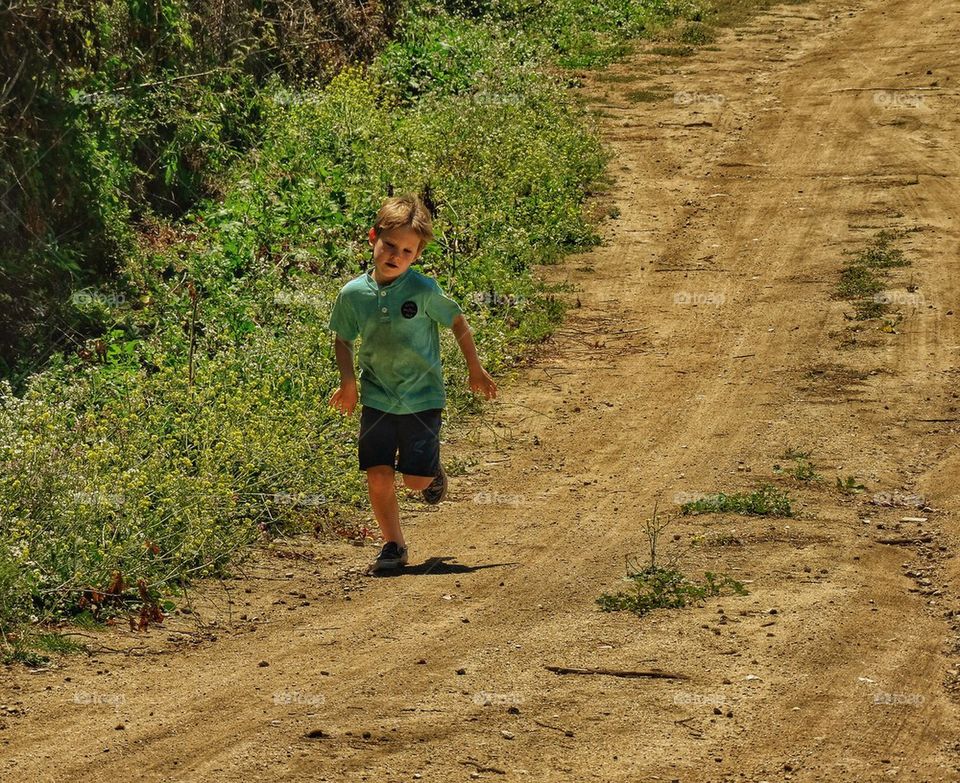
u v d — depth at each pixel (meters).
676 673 7.21
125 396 11.74
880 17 39.03
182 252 17.30
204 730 6.38
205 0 21.89
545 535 10.16
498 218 20.45
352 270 17.02
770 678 7.13
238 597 8.80
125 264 16.16
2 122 14.85
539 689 6.98
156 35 19.38
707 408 13.98
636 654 7.50
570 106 29.48
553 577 9.05
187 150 19.84
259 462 10.42
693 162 26.47
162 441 10.41
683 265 20.30
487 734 6.38
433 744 6.25
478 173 22.28
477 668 7.30
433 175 21.06
